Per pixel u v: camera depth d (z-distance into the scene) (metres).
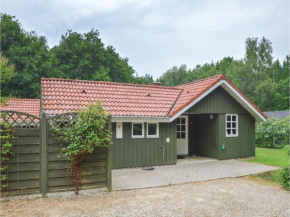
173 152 11.75
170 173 9.81
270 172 10.00
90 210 5.69
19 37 28.12
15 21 28.62
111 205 6.04
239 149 13.66
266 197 6.82
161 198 6.64
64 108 10.01
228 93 13.38
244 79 44.19
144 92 13.24
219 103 13.07
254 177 9.20
